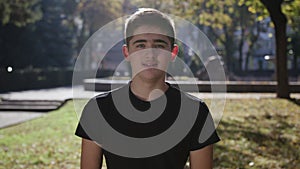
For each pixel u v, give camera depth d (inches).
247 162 286.2
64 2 2094.0
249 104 643.5
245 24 1696.6
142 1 755.4
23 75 1390.3
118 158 77.7
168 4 826.8
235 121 481.4
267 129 429.7
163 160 77.2
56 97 967.0
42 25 1905.8
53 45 1950.1
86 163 80.4
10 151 352.5
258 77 2003.0
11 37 1600.6
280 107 609.3
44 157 324.8
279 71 745.0
